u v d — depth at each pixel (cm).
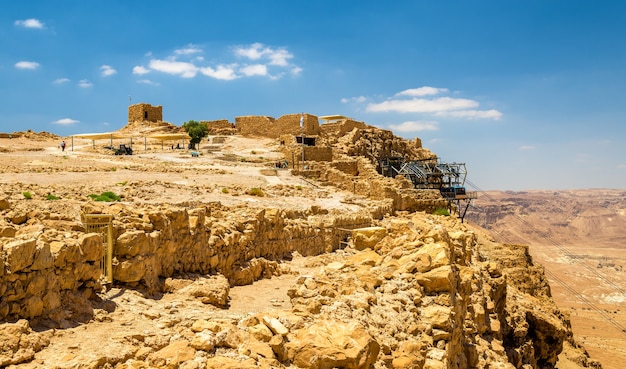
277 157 8506
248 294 2253
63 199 2909
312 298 1644
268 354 1278
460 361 1958
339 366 1299
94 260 1571
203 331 1334
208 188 4575
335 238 3762
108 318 1456
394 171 9650
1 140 9531
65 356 1151
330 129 10762
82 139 11069
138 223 1883
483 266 3447
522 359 3388
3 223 1695
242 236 2605
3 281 1221
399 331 1625
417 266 2038
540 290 5594
